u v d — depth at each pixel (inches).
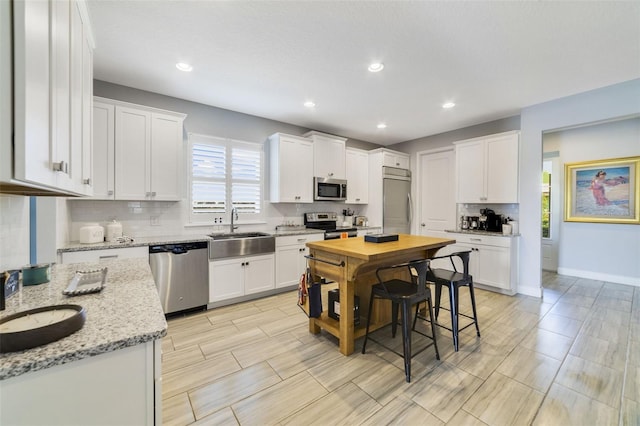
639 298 137.8
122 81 116.5
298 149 166.9
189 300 117.4
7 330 31.8
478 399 66.8
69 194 49.0
